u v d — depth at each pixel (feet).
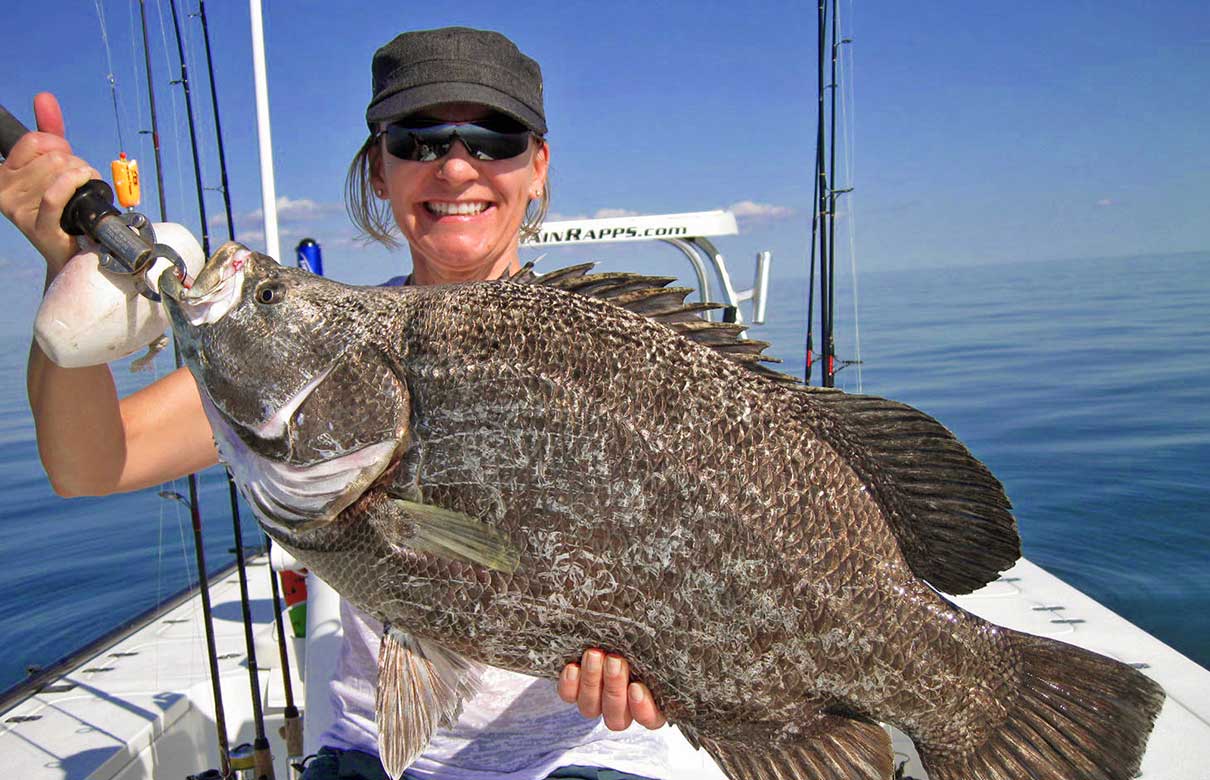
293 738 11.39
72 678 12.38
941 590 6.55
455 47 7.86
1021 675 6.41
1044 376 75.25
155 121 12.01
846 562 5.99
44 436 6.55
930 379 77.30
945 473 6.32
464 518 5.81
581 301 6.02
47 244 5.49
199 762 11.88
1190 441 45.60
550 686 7.30
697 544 5.76
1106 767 6.23
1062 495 36.22
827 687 6.04
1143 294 212.23
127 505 42.19
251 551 18.25
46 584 30.14
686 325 6.19
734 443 5.87
